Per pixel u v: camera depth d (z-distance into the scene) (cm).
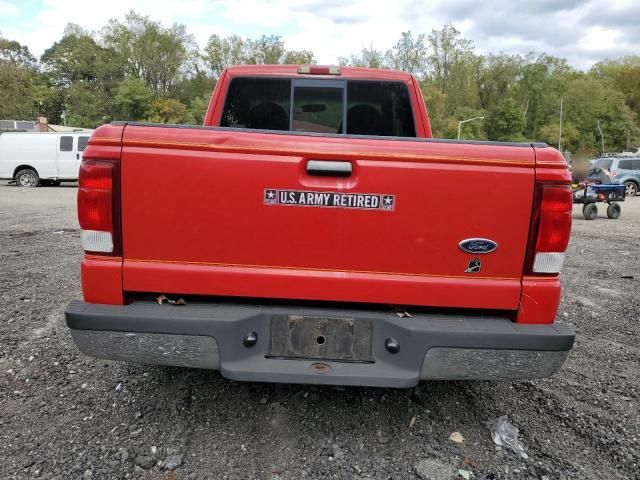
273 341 258
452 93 8281
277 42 8106
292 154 251
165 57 8081
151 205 253
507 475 263
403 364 253
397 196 252
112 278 257
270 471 260
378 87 413
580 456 282
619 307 557
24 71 4728
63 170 2094
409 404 331
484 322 260
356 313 261
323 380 247
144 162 250
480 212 253
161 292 259
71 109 7519
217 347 251
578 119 8544
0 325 443
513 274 257
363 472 262
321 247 256
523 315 259
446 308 267
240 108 422
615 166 2580
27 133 2098
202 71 8381
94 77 8006
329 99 418
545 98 8750
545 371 254
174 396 329
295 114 423
